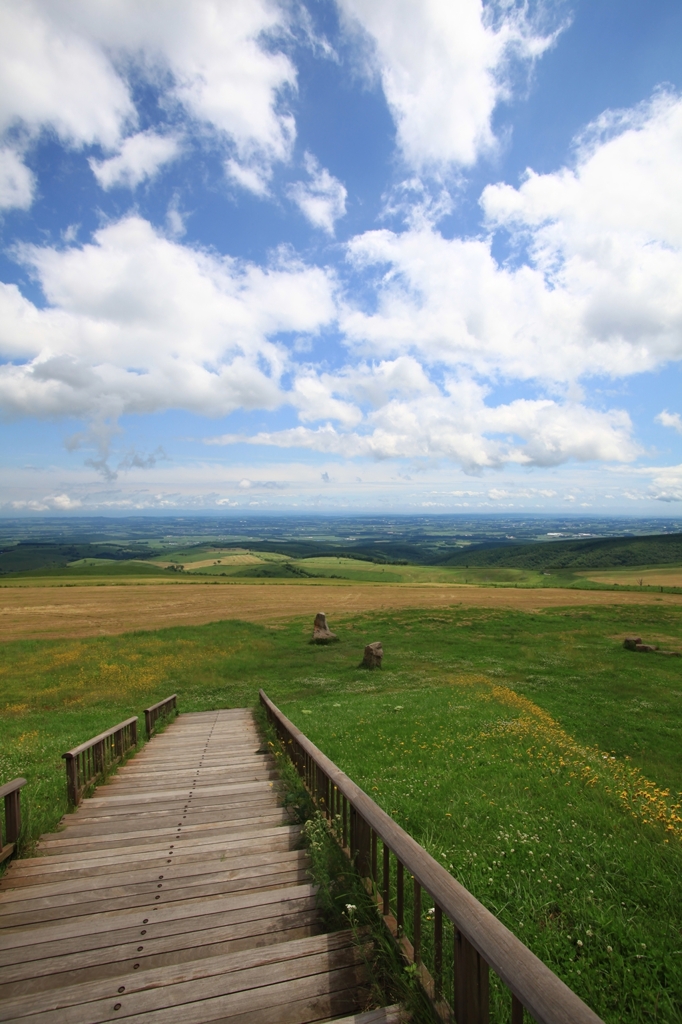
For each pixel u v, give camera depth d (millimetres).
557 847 4910
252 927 3422
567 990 1656
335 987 2768
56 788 7219
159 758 9789
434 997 2506
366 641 30688
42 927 3580
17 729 14422
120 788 7652
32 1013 2607
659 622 34938
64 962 3125
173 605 47406
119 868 4508
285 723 8469
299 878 4191
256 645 29359
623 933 3547
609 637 30734
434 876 2551
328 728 11438
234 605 47188
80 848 5156
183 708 18906
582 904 3900
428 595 53938
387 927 3104
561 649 27938
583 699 18547
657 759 12484
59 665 25047
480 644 29359
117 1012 2611
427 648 28781
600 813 6023
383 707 14406
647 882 4219
